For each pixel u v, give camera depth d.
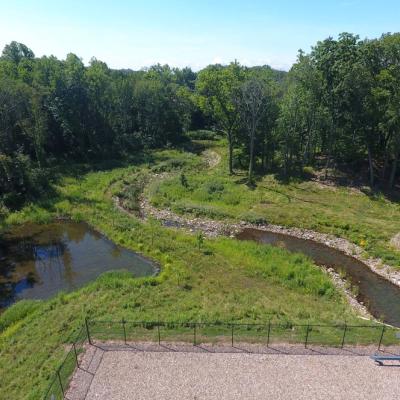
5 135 48.41
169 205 42.53
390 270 28.53
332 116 46.59
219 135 85.75
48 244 33.22
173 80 123.56
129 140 70.56
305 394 15.53
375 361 17.50
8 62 64.88
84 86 60.78
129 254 30.88
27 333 20.03
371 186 45.00
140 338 19.06
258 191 46.00
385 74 41.00
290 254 30.48
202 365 17.11
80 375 16.53
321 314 21.72
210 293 24.11
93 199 43.03
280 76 95.12
